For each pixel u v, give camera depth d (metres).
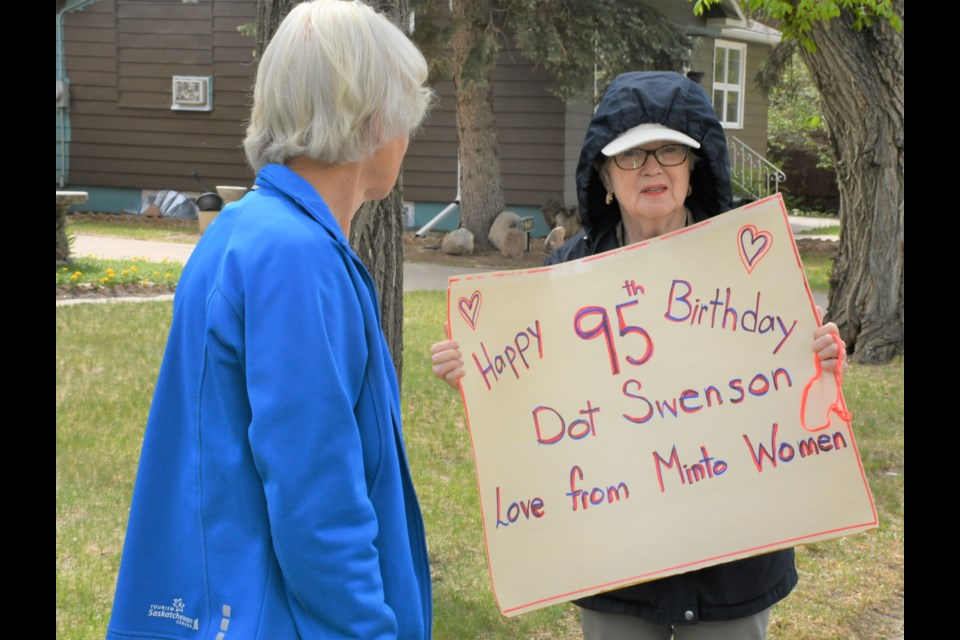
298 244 1.56
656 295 2.37
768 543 2.25
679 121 2.30
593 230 2.56
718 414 2.32
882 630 3.94
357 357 1.60
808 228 22.50
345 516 1.50
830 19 8.19
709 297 2.36
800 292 2.32
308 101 1.64
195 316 1.59
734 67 22.67
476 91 16.44
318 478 1.48
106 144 21.61
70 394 7.07
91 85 21.44
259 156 1.73
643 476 2.31
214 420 1.57
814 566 4.57
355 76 1.64
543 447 2.34
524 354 2.36
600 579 2.27
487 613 3.99
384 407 1.66
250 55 20.38
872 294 8.78
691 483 2.30
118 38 21.08
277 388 1.49
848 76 8.44
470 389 2.34
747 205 2.36
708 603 2.28
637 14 14.84
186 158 21.14
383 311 3.92
